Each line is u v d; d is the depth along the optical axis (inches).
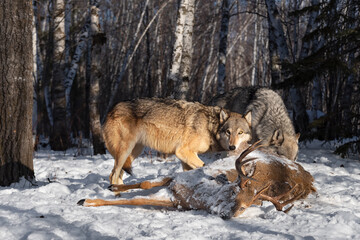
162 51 1144.2
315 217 169.0
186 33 451.2
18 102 257.9
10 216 166.7
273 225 158.6
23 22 257.6
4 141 254.8
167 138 245.4
